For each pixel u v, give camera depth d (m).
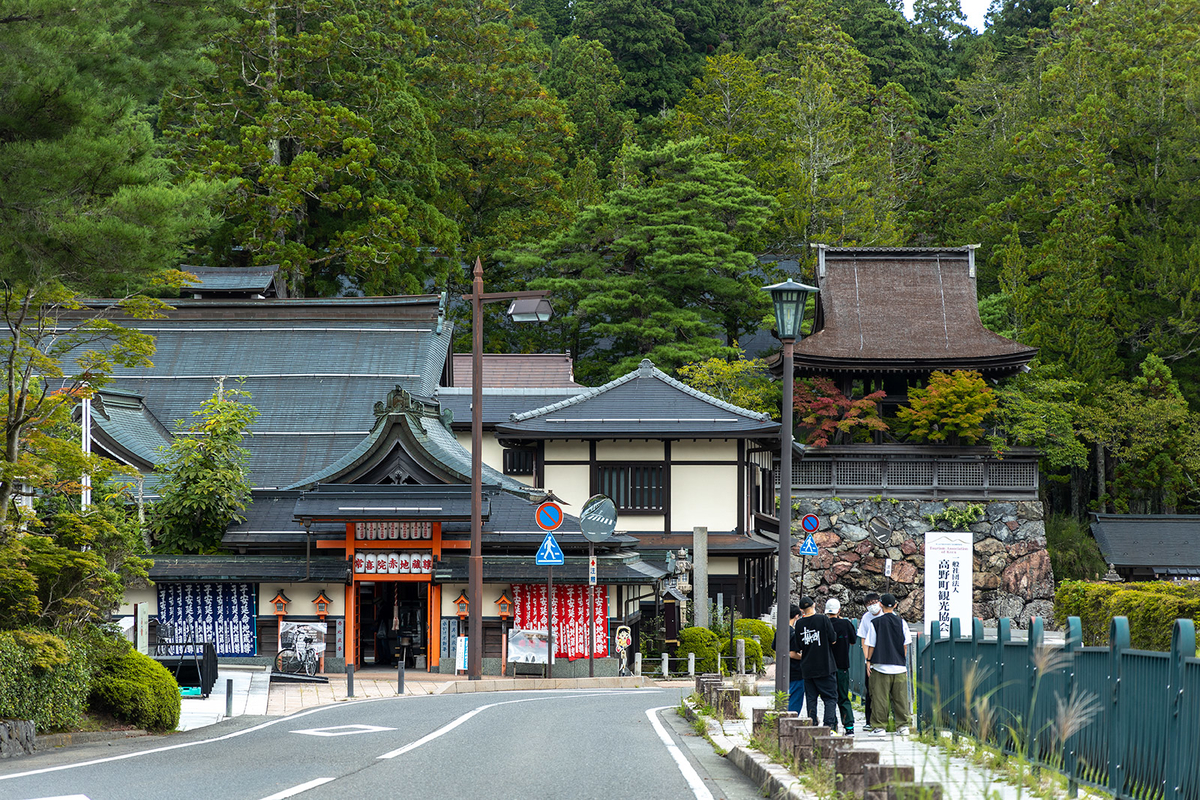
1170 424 49.12
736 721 16.08
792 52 87.81
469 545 29.28
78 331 18.38
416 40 57.94
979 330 46.28
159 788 10.45
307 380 40.12
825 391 45.16
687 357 51.75
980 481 44.56
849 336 46.12
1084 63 65.19
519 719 17.52
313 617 29.55
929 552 42.03
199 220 14.52
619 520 37.41
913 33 98.31
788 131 70.88
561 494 37.56
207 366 40.72
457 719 17.56
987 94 79.44
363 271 55.62
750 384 50.88
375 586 31.28
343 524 29.20
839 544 44.19
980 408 43.66
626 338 56.19
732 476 37.44
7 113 13.88
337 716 18.67
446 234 56.62
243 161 51.59
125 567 18.80
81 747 14.70
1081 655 10.14
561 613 29.19
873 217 62.81
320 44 53.19
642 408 37.59
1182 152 56.47
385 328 42.50
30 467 16.84
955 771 10.41
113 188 14.24
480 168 65.25
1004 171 64.88
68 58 13.76
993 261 57.94
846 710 14.49
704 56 86.44
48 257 14.09
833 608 14.70
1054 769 9.66
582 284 54.41
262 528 30.55
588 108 78.50
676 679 29.41
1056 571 47.25
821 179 65.62
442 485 29.22
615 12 87.00
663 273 54.34
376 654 31.03
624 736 15.02
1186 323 53.19
